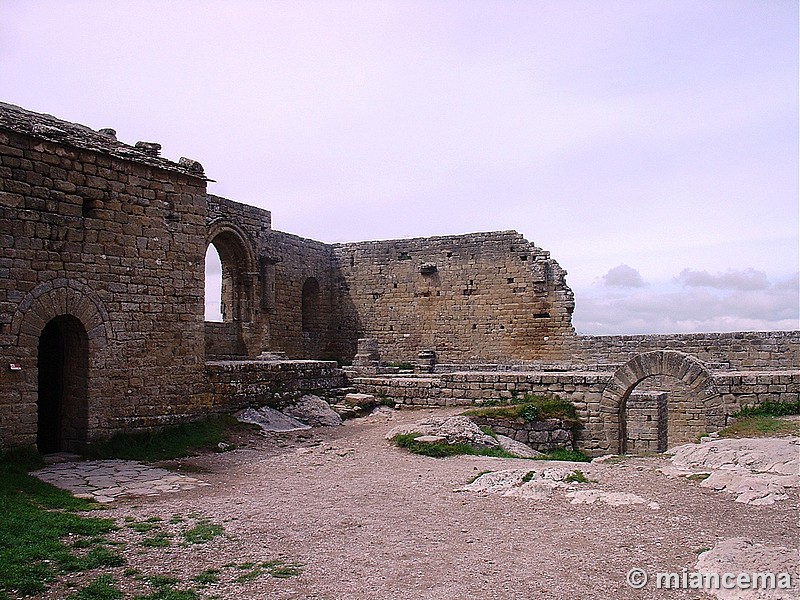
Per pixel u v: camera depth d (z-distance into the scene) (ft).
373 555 28.19
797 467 40.22
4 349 45.27
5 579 24.36
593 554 27.53
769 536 28.94
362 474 46.73
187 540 30.19
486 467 48.49
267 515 35.04
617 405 68.33
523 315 119.34
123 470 46.24
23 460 45.55
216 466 49.39
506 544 29.37
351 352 133.80
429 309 127.54
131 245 54.70
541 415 68.08
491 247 122.62
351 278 134.62
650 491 38.09
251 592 24.00
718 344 99.35
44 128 48.75
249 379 66.59
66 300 49.37
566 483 40.98
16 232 46.42
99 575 25.55
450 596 23.44
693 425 85.61
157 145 58.34
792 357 93.40
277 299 118.83
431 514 35.09
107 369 52.29
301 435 62.64
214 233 104.42
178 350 58.49
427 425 60.13
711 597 22.74
